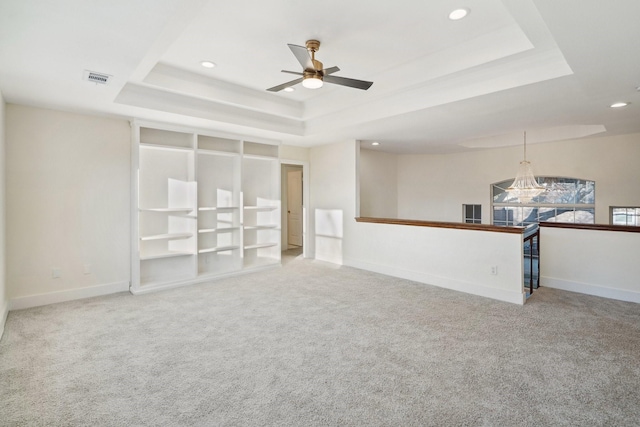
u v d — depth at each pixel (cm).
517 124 462
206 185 521
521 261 380
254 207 554
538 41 262
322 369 237
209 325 318
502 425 178
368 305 376
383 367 239
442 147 676
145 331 303
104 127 415
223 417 186
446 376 227
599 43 213
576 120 438
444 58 323
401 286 457
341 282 478
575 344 273
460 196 740
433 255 466
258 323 322
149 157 460
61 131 386
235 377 227
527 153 646
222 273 500
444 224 450
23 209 364
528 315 341
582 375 226
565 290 429
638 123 458
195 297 406
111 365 242
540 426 177
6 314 334
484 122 449
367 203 736
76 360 249
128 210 436
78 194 399
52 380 222
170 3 176
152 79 351
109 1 173
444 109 382
